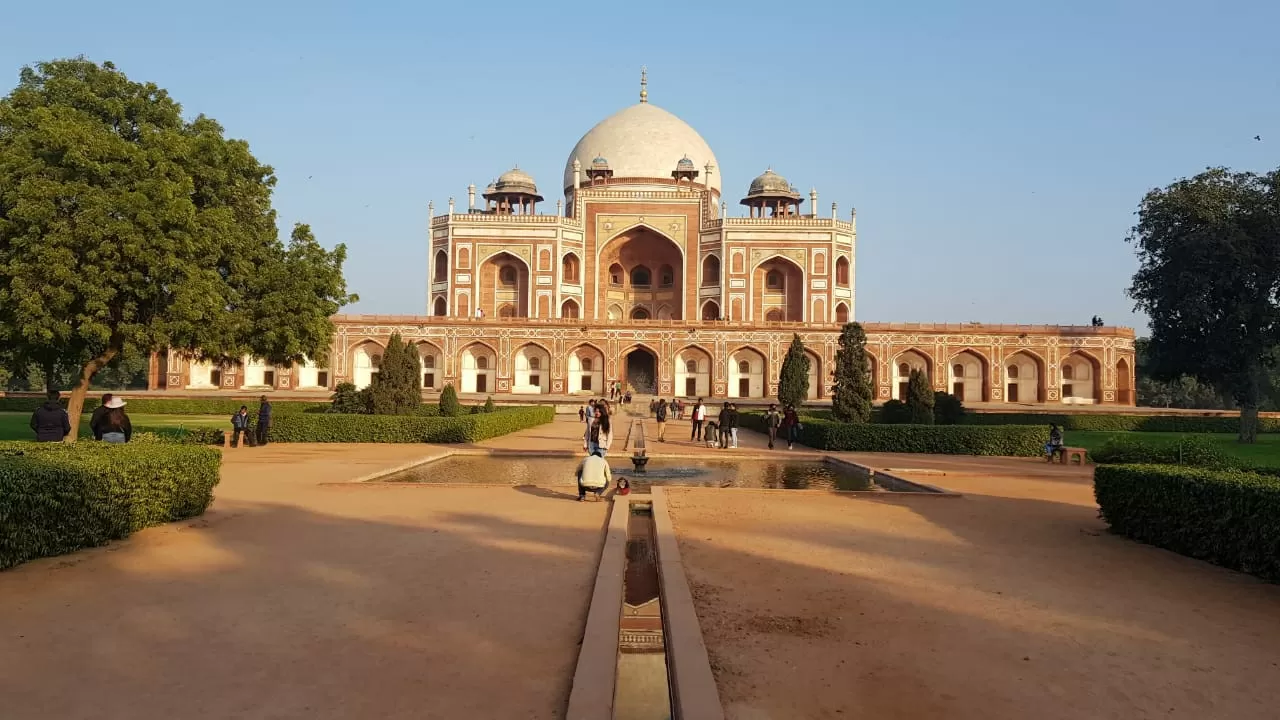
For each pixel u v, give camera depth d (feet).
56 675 9.72
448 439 45.27
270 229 43.01
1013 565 16.11
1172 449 36.73
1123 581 14.93
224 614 12.17
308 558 15.89
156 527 18.74
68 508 15.79
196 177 37.81
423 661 10.30
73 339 36.73
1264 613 12.98
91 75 37.58
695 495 24.91
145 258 32.73
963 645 11.19
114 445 20.02
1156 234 60.95
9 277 32.53
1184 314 60.03
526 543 17.54
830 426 45.09
